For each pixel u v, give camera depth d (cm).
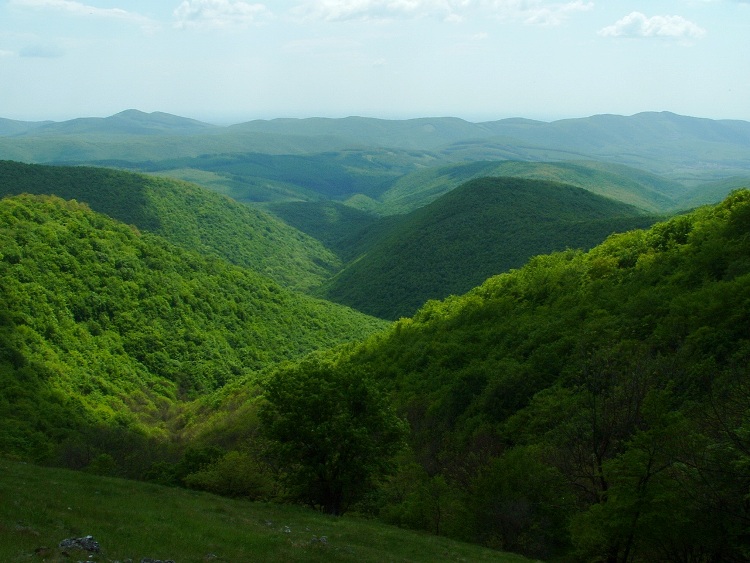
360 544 2412
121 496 2544
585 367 3434
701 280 5003
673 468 2205
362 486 3200
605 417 2742
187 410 9200
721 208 6328
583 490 2820
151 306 10881
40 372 7544
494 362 5672
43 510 1853
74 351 8681
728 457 2069
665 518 2067
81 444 5106
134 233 12725
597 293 6138
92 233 11206
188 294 11862
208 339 11256
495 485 2909
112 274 10738
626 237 7550
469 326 7469
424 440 4838
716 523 2050
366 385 3253
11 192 18775
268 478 3659
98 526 1845
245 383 9650
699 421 2519
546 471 2870
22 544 1436
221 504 2822
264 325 13025
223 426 6962
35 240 9862
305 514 2919
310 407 3116
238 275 14188
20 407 6244
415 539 2634
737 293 4094
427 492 3200
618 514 2159
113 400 8200
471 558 2392
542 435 3694
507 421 4378
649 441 2150
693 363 3494
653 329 4509
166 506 2488
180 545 1817
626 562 2325
